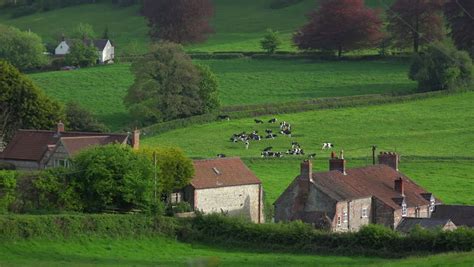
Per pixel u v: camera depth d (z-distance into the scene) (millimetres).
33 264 175875
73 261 184875
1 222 196500
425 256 179375
